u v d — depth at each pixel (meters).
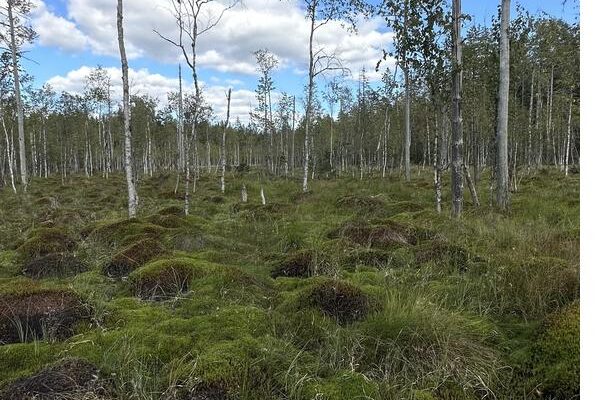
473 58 13.78
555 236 6.52
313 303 4.41
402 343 3.64
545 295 4.35
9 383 3.15
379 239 7.23
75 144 42.72
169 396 3.03
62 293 4.47
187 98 23.31
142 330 3.92
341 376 3.29
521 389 3.22
